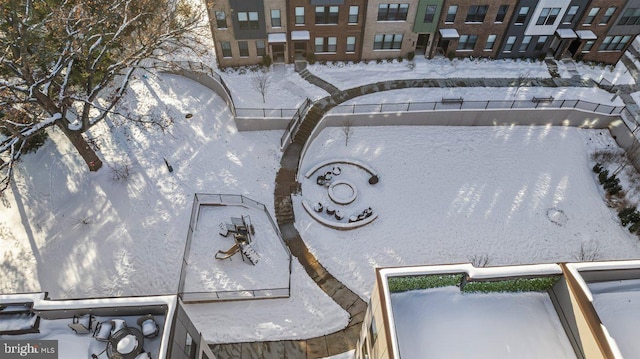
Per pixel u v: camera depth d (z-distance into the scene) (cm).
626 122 3109
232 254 2266
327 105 3209
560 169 3012
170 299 1423
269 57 3475
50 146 2938
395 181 2898
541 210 2784
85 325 1391
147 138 2959
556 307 1402
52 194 2664
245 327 2138
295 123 3025
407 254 2505
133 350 1322
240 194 2673
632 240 2681
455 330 1350
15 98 2223
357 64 3597
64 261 2344
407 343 1320
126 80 2677
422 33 3466
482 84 3478
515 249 2584
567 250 2602
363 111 3130
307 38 3309
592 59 3759
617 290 1401
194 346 1572
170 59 3519
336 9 3231
